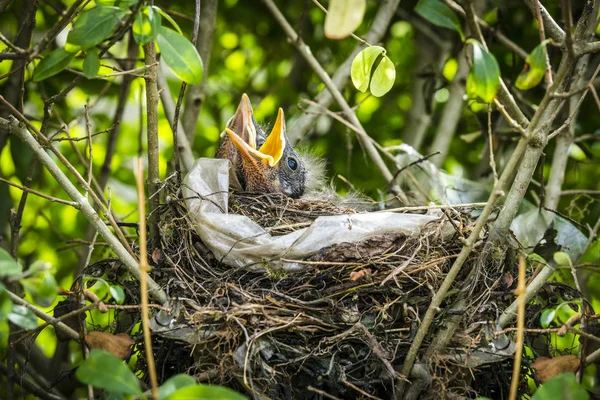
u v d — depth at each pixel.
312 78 12.09
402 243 6.64
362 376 6.23
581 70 8.57
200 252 6.77
